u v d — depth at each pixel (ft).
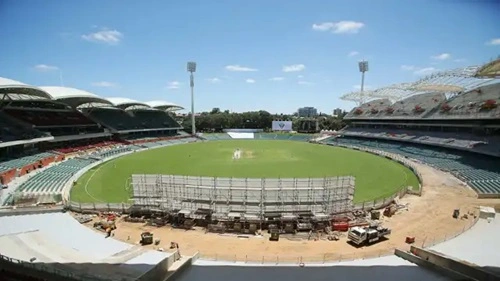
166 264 71.82
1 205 126.52
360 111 427.74
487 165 205.98
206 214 113.80
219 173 206.90
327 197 118.83
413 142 312.71
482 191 155.53
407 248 93.04
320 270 70.59
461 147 244.63
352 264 75.25
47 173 189.47
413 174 204.23
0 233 90.79
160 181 125.70
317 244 97.60
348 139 406.00
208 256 87.81
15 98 248.32
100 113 386.32
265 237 103.19
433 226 110.83
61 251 79.56
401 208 130.11
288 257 86.63
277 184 120.06
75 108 343.67
